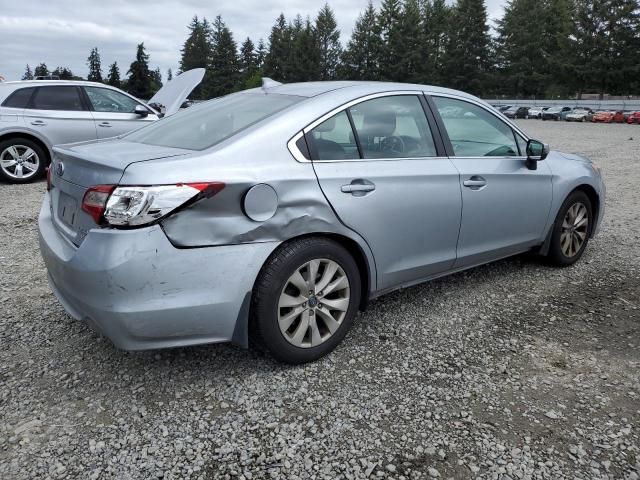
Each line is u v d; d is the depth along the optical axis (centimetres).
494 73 7419
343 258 309
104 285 248
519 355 322
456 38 7338
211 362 312
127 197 248
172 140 317
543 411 267
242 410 268
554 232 457
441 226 358
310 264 296
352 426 256
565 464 231
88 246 255
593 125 3847
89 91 909
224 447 241
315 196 291
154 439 246
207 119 336
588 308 392
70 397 277
